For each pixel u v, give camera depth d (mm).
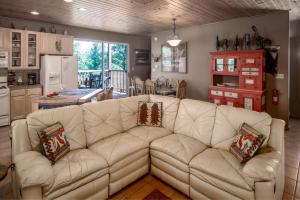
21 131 2145
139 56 8594
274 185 1710
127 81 8383
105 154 2285
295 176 2705
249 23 5098
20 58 5246
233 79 5504
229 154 2248
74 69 5969
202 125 2697
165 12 4598
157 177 2652
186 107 2973
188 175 2221
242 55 4805
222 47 5598
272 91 4875
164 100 3264
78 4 4031
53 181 1771
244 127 2240
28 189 1653
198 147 2469
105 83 9039
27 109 5285
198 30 6129
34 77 5719
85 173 1972
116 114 2959
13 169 2025
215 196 1984
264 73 4785
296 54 5531
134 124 3180
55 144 2104
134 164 2486
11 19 5281
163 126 3164
